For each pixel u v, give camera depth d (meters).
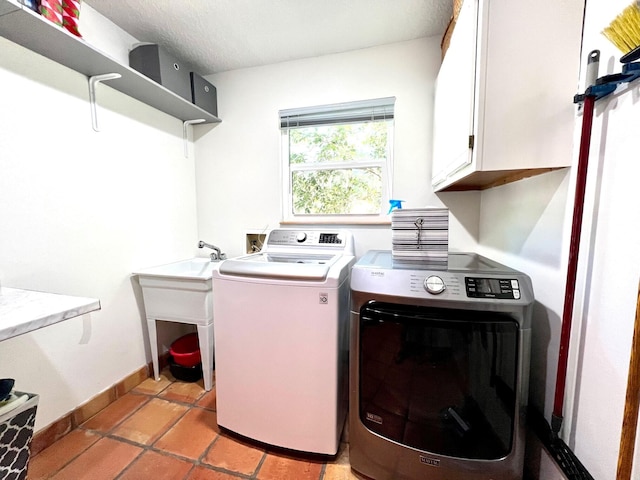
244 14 1.64
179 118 2.25
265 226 2.30
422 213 1.29
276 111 2.19
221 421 1.43
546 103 0.94
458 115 1.16
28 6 1.12
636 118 0.69
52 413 1.39
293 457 1.31
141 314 1.92
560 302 1.00
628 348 0.72
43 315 0.86
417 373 1.08
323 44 1.94
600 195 0.82
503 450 1.02
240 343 1.35
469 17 1.01
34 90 1.32
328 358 1.23
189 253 2.38
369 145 2.11
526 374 0.98
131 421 1.52
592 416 0.84
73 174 1.50
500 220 1.54
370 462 1.18
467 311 0.99
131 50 1.80
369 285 1.10
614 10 0.77
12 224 1.25
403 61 1.92
